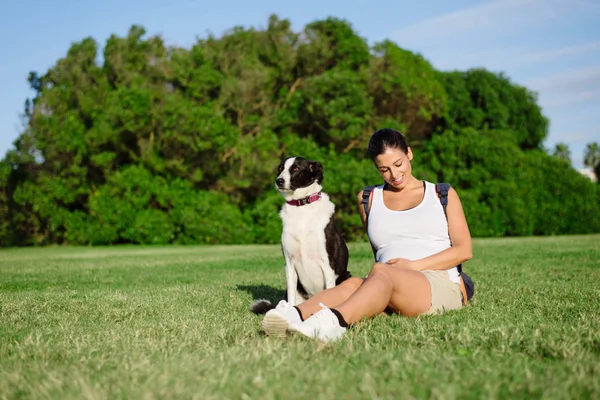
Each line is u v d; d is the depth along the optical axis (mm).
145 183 18469
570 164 23078
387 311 3385
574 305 3871
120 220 18297
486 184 21016
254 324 3355
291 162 4555
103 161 18578
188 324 3342
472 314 3377
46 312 4090
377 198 3785
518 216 20609
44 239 20125
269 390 1863
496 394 1810
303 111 22188
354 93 21078
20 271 8445
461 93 27609
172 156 19297
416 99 22875
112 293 5336
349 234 18859
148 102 18516
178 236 18891
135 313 3941
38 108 19844
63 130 18750
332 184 18484
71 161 19469
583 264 7707
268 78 22219
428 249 3504
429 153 21672
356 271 7168
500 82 29578
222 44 22859
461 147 21406
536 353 2414
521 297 4336
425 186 3668
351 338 2656
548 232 21391
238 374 2104
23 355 2525
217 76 21359
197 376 2072
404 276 3143
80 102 19781
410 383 1930
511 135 27656
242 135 21766
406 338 2695
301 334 2639
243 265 9062
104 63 21234
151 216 18469
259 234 18891
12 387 2051
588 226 21500
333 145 20938
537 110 30438
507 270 6887
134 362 2305
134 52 21047
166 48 21797
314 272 4527
